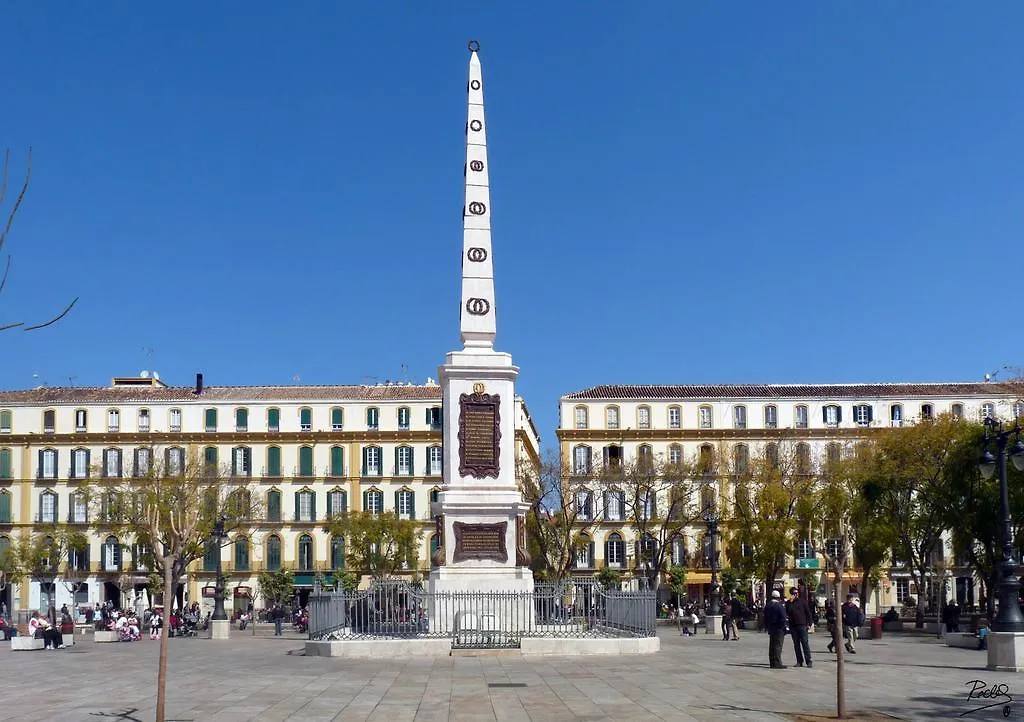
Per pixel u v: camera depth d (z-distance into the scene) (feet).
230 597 303.68
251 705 72.74
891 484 192.75
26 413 315.99
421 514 311.88
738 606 202.59
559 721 64.75
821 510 213.46
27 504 311.27
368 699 75.61
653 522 279.69
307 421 315.99
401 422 315.99
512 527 126.72
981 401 312.29
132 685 88.63
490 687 82.89
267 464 313.12
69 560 301.22
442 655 111.65
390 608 124.26
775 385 328.29
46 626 162.40
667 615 254.06
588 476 275.39
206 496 256.11
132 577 300.61
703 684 85.20
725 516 268.62
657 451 312.29
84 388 328.08
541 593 120.47
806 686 84.17
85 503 295.07
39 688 86.89
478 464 128.06
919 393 314.14
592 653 112.98
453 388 129.39
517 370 130.82
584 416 315.99
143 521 254.06
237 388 328.08
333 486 312.29
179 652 136.26
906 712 68.64
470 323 133.39
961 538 170.19
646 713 68.13
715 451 298.15
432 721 64.90
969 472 163.12
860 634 171.01
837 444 297.94
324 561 308.81
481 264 135.23
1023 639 96.94
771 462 256.73
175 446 312.71
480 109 140.05
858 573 284.82
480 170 138.00
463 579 124.57
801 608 101.91
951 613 156.35
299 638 178.81
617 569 298.76
